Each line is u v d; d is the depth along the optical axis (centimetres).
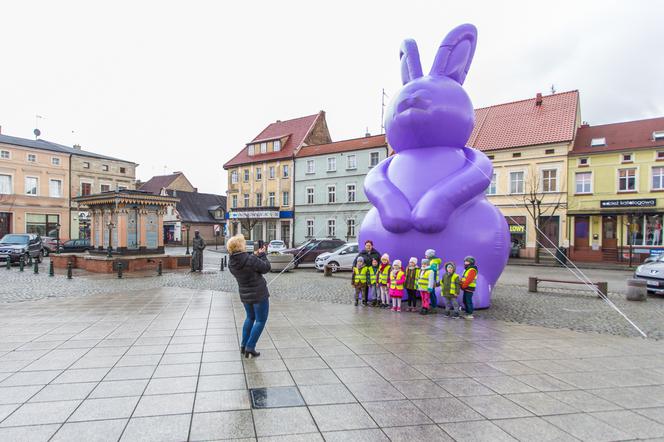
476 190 954
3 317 885
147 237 2108
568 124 3186
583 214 3009
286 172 4394
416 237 990
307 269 2214
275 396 457
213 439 362
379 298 1046
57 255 2177
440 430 381
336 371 540
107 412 415
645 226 2891
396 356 608
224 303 1072
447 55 1029
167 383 495
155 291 1302
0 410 418
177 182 6469
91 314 920
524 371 548
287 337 718
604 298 1203
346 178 3969
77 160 4331
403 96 1006
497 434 375
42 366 556
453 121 990
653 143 2872
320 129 4697
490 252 980
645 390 487
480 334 752
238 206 4844
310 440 361
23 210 3941
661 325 861
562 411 425
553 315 952
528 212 3138
